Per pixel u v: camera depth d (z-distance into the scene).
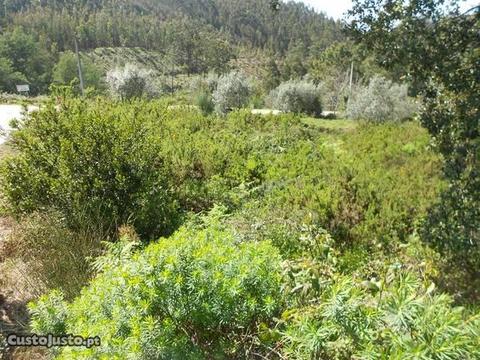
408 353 1.84
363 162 8.98
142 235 5.22
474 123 4.25
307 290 2.79
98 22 92.50
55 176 5.16
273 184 7.03
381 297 2.38
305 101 21.22
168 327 2.44
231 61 87.75
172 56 81.50
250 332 2.77
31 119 5.48
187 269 2.71
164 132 9.04
